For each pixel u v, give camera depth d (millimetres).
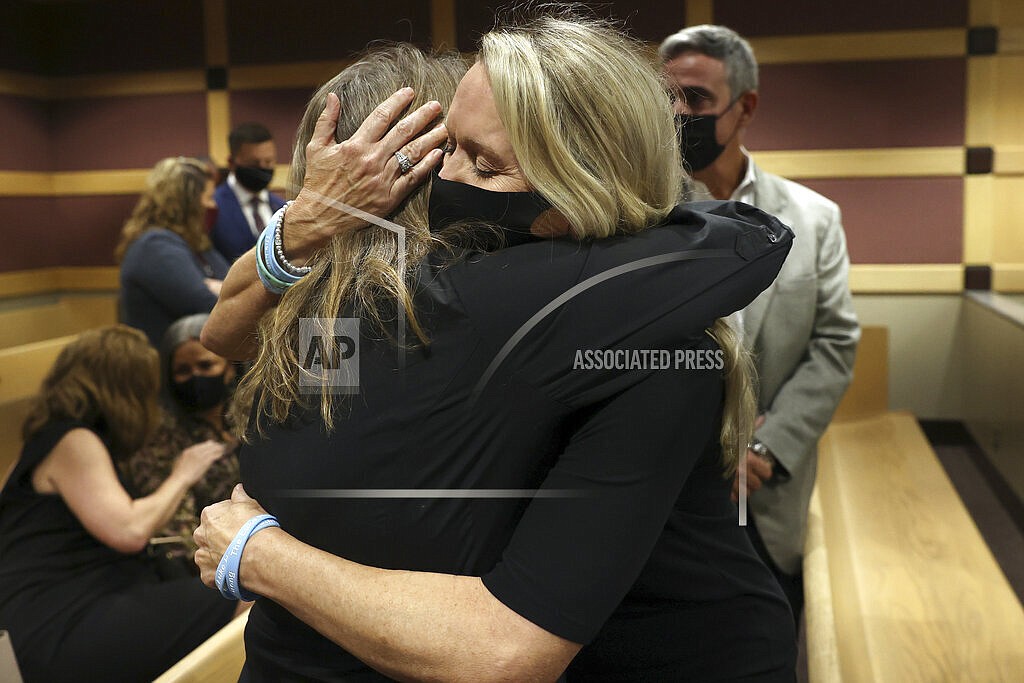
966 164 4527
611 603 791
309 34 4766
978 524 3658
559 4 1022
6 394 3021
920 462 3486
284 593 828
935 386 4723
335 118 938
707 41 1900
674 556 1066
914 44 4484
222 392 2273
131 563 2061
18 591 1910
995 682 1804
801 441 1867
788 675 1142
